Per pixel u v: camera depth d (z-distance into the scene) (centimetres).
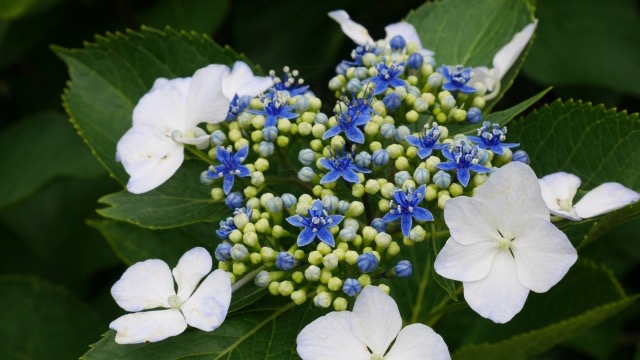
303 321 43
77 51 49
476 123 46
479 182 43
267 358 42
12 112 62
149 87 50
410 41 49
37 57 60
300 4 58
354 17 58
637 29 57
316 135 45
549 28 57
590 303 50
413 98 46
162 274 41
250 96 46
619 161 46
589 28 57
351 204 43
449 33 51
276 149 45
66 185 61
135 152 45
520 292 40
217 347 42
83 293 59
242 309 43
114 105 49
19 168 57
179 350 42
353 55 48
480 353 47
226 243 43
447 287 41
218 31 59
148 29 49
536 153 48
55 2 56
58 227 60
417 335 40
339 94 47
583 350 54
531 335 46
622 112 46
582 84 56
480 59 50
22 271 59
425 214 42
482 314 40
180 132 44
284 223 45
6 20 57
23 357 55
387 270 44
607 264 55
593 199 43
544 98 56
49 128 58
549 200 43
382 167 44
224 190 44
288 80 46
